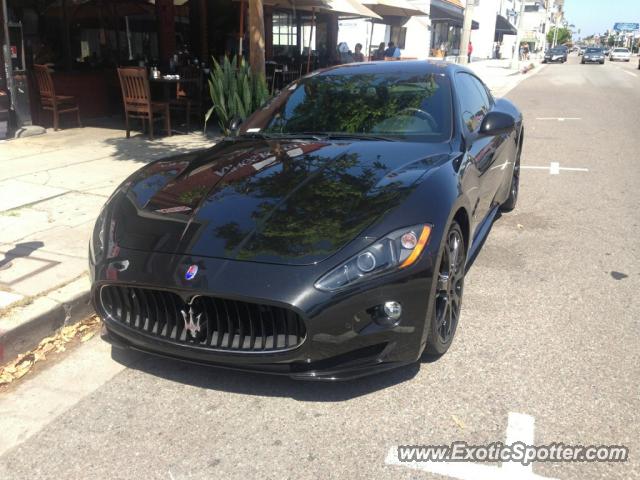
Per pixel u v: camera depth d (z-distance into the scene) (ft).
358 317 8.41
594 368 10.24
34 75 31.09
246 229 9.19
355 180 10.07
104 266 9.49
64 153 25.58
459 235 10.71
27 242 14.99
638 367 10.27
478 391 9.59
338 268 8.39
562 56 176.24
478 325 11.80
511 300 12.96
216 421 8.98
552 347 10.96
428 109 12.85
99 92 35.55
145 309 9.41
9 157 24.72
